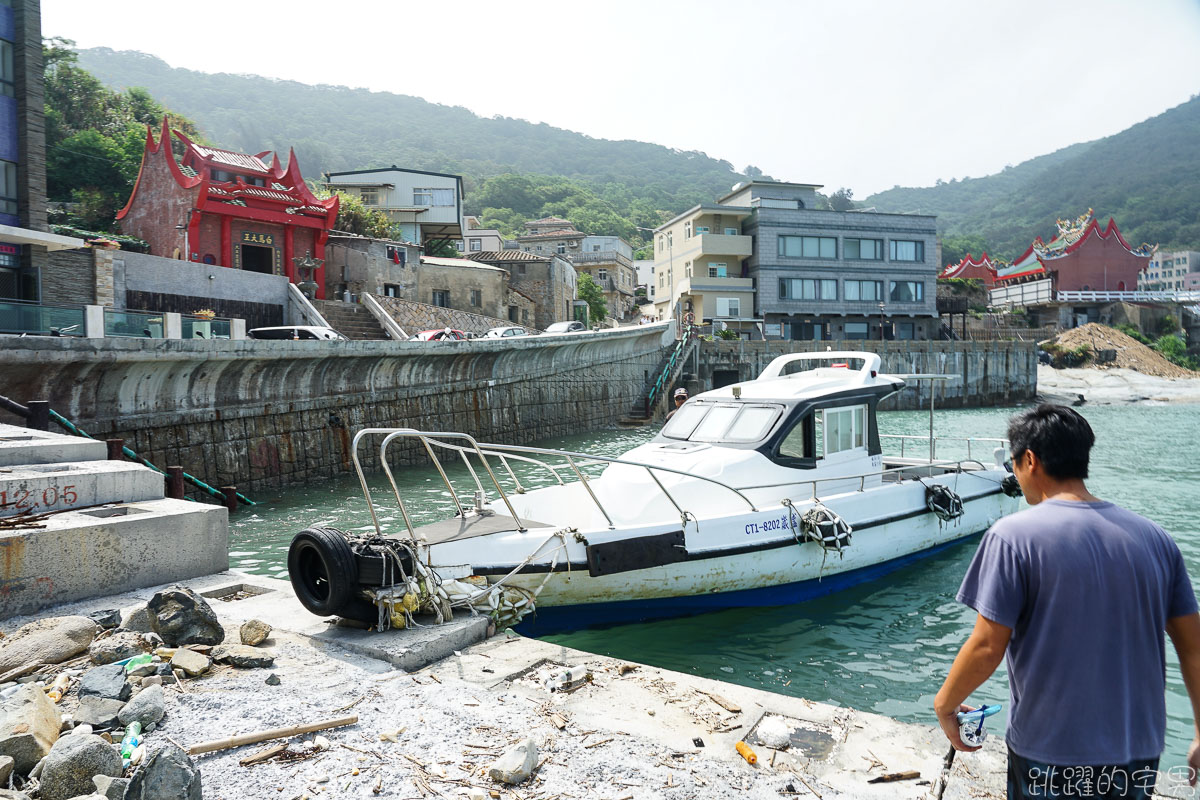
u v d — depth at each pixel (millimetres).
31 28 19484
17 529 5094
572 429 29719
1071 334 58312
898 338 49750
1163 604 1908
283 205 30047
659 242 54250
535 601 6199
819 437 8797
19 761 2977
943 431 29734
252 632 4555
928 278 48500
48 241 19125
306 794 2883
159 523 5738
